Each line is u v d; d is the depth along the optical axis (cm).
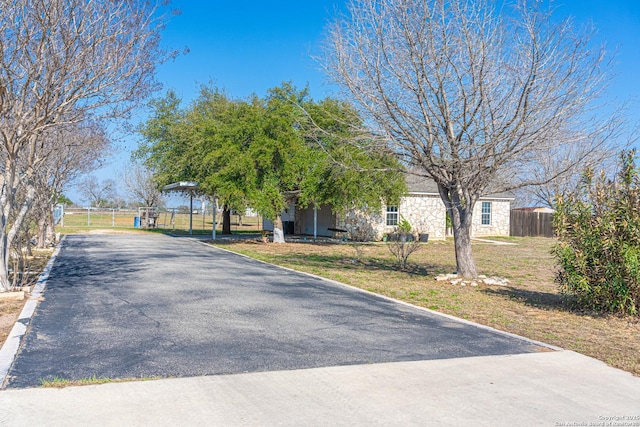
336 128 1736
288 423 401
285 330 702
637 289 818
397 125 1129
